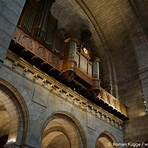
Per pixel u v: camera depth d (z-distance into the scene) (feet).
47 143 52.85
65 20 70.44
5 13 29.50
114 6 70.03
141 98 59.62
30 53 38.22
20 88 35.91
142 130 54.60
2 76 33.96
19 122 34.12
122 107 60.18
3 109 42.80
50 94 41.11
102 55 74.38
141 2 67.56
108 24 73.15
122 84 66.54
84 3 71.56
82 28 73.77
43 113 37.81
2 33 28.02
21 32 38.99
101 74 71.56
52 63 43.34
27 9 52.31
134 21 68.95
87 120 47.01
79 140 43.14
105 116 53.67
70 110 43.83
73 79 44.75
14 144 31.76
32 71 39.11
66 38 51.67
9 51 35.99
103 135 50.72
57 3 66.13
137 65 65.46
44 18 52.95
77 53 51.55
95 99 50.37
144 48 66.13
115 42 73.00
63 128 46.32
